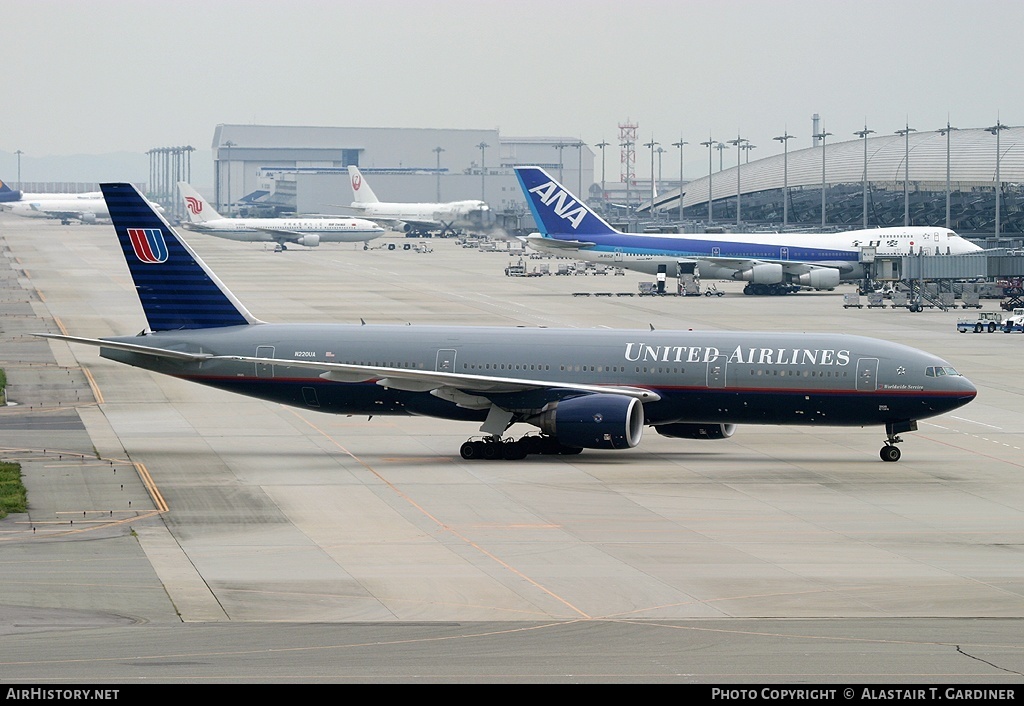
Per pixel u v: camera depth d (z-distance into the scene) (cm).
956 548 14575
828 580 13150
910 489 17900
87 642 10712
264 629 11206
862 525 15688
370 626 11344
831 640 10994
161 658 10256
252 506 16512
